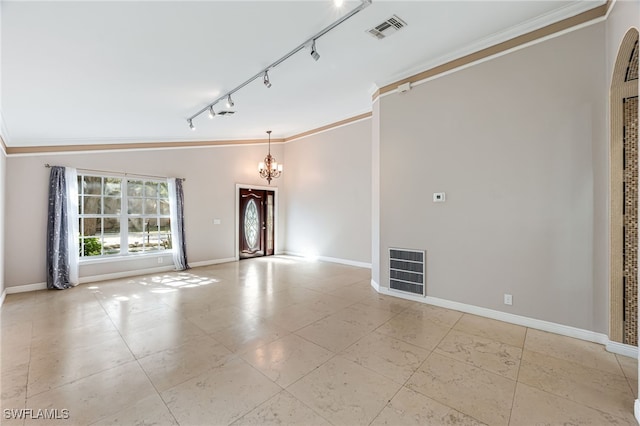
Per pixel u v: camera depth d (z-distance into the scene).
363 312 3.42
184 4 2.15
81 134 4.77
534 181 2.90
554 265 2.80
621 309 2.41
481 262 3.25
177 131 5.56
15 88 3.09
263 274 5.45
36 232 4.51
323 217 6.77
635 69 2.31
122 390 1.97
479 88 3.22
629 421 1.68
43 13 2.05
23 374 2.16
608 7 2.46
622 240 2.42
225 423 1.66
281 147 7.73
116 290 4.42
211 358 2.38
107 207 5.25
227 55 2.97
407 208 3.87
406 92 3.85
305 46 2.90
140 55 2.78
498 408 1.78
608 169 2.51
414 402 1.83
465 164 3.34
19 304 3.79
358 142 5.98
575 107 2.68
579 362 2.29
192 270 5.84
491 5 2.55
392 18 2.65
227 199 6.75
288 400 1.86
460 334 2.80
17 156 4.39
